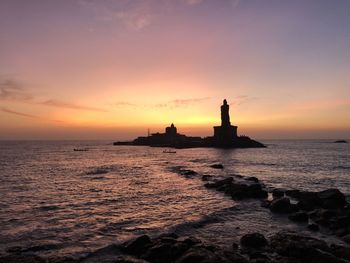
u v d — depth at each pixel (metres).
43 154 127.69
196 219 22.25
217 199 30.47
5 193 33.19
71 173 55.44
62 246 16.45
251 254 14.94
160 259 14.23
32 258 13.87
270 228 20.33
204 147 190.88
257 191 31.25
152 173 55.88
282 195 31.66
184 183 42.31
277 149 171.88
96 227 20.14
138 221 21.84
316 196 26.88
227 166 70.12
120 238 17.81
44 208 25.78
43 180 44.88
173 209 25.86
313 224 20.03
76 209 25.56
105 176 50.84
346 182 43.19
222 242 17.45
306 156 107.00
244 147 186.12
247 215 23.81
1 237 17.91
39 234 18.53
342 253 14.84
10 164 74.94
